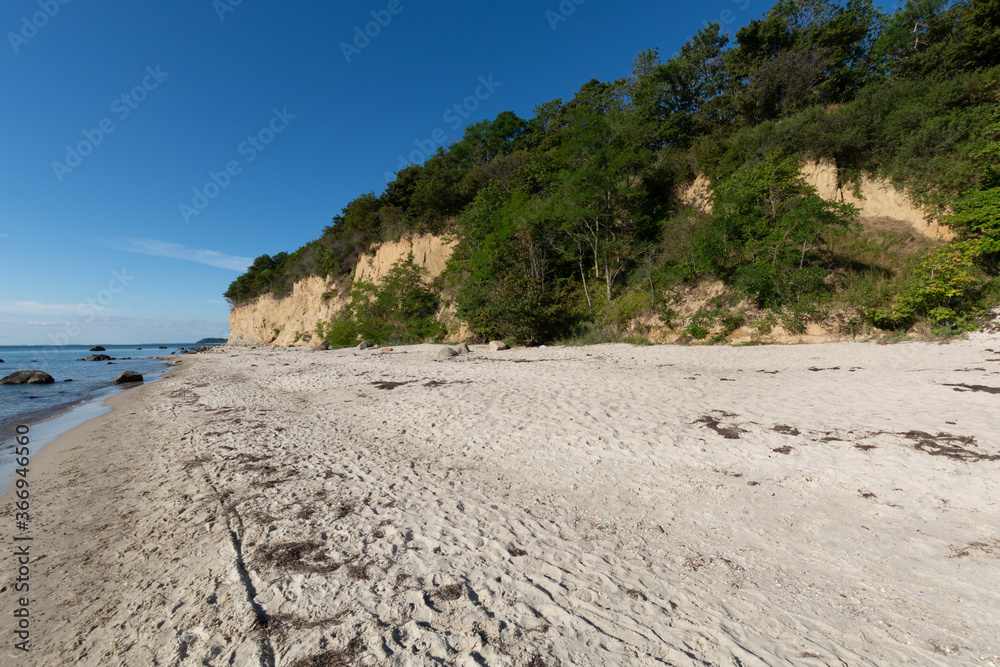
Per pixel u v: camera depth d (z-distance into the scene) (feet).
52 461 23.68
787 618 9.15
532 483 17.29
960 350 38.93
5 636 9.28
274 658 8.09
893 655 7.95
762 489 15.58
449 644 8.41
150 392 51.80
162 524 14.71
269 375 60.08
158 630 9.23
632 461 18.80
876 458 17.02
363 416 30.30
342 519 14.33
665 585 10.48
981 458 16.17
